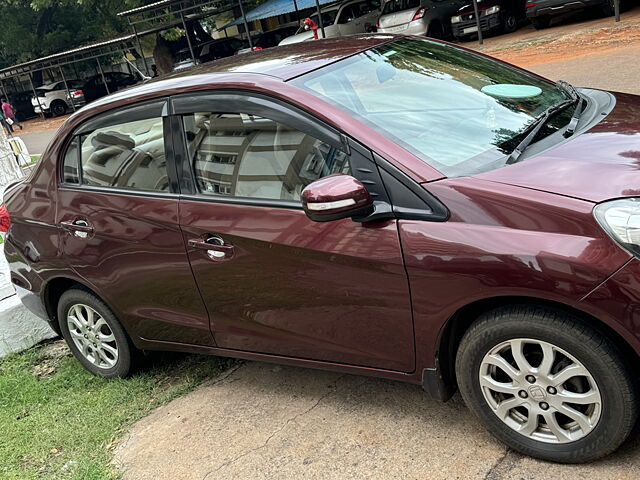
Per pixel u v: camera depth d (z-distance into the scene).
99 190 3.74
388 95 3.16
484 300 2.62
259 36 24.56
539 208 2.45
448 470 2.81
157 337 3.84
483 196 2.56
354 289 2.87
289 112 3.04
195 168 3.35
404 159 2.75
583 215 2.38
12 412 4.17
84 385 4.32
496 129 3.04
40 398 4.27
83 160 3.87
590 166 2.58
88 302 4.07
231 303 3.35
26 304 4.46
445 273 2.59
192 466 3.26
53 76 32.56
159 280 3.57
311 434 3.27
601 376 2.44
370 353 2.99
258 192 3.13
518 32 18.59
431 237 2.61
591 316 2.42
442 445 2.96
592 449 2.58
